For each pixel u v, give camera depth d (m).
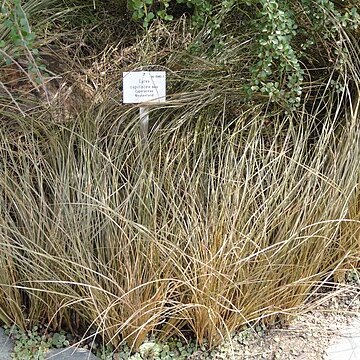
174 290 1.70
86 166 1.84
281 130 2.08
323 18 2.03
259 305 1.75
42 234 1.73
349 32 2.19
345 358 1.71
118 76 2.20
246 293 1.72
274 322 1.81
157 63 2.26
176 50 2.25
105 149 1.96
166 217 1.76
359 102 2.09
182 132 2.04
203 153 1.93
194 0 2.01
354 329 1.81
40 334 1.75
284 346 1.74
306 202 1.81
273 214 1.80
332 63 2.23
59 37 2.36
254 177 1.93
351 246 1.92
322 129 2.03
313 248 1.83
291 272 1.79
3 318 1.75
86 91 2.22
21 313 1.73
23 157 1.87
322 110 2.18
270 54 1.94
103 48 2.39
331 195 1.86
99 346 1.72
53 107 2.09
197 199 1.82
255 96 2.12
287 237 1.79
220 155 1.94
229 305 1.72
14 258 1.73
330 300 1.90
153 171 1.88
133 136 1.99
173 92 2.17
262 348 1.74
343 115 2.13
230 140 1.95
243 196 1.78
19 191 1.80
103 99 2.12
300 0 2.09
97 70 2.30
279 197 1.87
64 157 1.91
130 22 2.44
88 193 1.77
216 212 1.76
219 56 2.20
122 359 1.68
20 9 1.65
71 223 1.72
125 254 1.67
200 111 2.11
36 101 2.12
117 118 2.02
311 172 1.84
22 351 1.69
